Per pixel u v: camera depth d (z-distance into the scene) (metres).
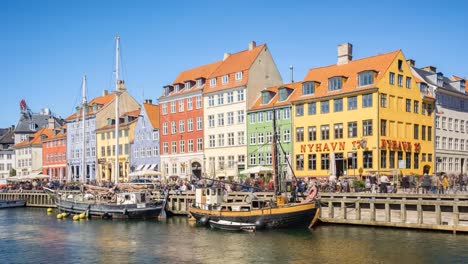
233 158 69.50
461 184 42.66
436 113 63.62
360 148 54.88
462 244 31.64
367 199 38.91
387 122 55.06
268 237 36.50
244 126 68.19
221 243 35.28
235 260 30.09
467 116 70.56
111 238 39.12
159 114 81.44
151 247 34.88
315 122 59.56
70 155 101.19
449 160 65.62
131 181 66.88
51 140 108.38
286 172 62.16
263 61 71.19
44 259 32.16
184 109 77.31
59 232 43.22
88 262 30.98
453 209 34.72
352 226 39.34
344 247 32.25
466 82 76.25
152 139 82.50
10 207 73.12
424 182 39.31
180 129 77.69
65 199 57.16
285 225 38.47
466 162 69.19
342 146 56.62
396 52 58.03
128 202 50.78
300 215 38.12
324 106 58.84
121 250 34.25
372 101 54.25
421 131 60.41
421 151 60.00
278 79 73.12
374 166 53.59
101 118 94.25
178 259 30.95
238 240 36.09
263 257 30.52
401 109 57.47
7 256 33.19
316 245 33.12
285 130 62.97
